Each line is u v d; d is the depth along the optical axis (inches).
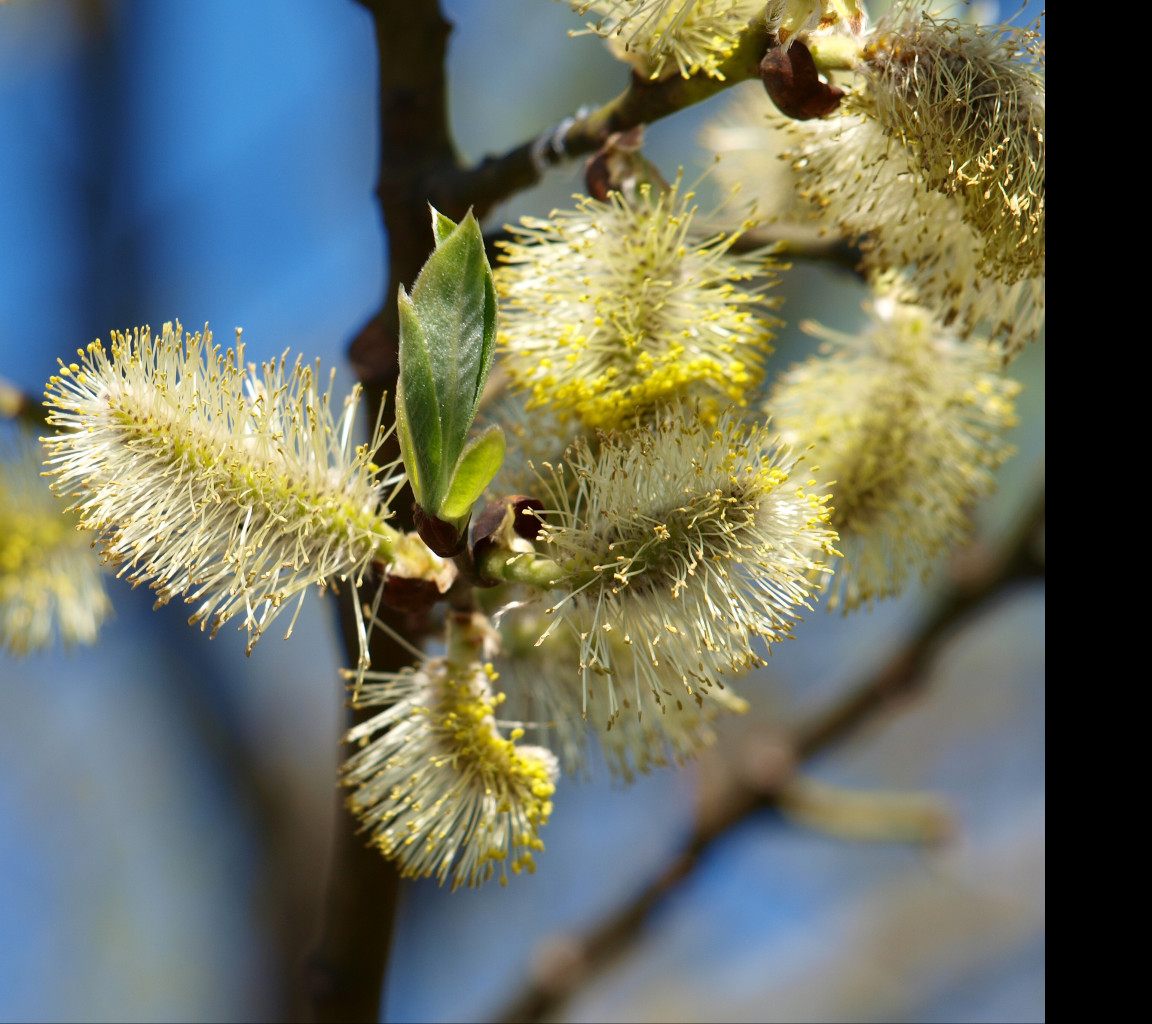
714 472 12.6
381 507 12.7
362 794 13.0
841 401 13.8
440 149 13.9
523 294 13.2
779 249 13.9
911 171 12.9
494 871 12.9
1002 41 12.8
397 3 13.8
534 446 13.1
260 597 12.5
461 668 13.0
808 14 12.7
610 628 12.6
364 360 13.8
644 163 13.4
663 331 13.1
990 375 13.9
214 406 12.6
